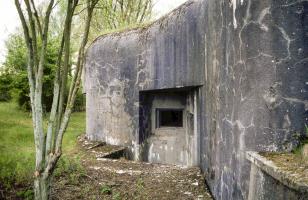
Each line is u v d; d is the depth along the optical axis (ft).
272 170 6.88
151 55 19.63
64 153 21.31
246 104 9.11
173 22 17.62
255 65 8.96
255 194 8.13
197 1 15.65
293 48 8.66
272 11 8.78
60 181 12.68
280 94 8.70
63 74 8.25
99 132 25.12
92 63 26.03
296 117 8.60
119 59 22.63
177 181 14.44
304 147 8.01
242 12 9.36
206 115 14.43
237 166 9.53
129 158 21.52
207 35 13.96
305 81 8.61
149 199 12.29
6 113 40.06
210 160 13.50
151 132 20.89
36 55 8.40
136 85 20.97
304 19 8.65
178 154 19.54
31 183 11.66
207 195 13.00
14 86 40.34
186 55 16.48
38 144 8.19
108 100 23.90
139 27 22.07
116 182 13.71
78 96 47.47
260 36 8.90
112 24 40.70
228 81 10.57
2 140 24.82
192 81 16.06
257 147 8.84
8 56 41.73
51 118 8.27
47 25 8.30
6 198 10.39
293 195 6.19
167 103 20.10
